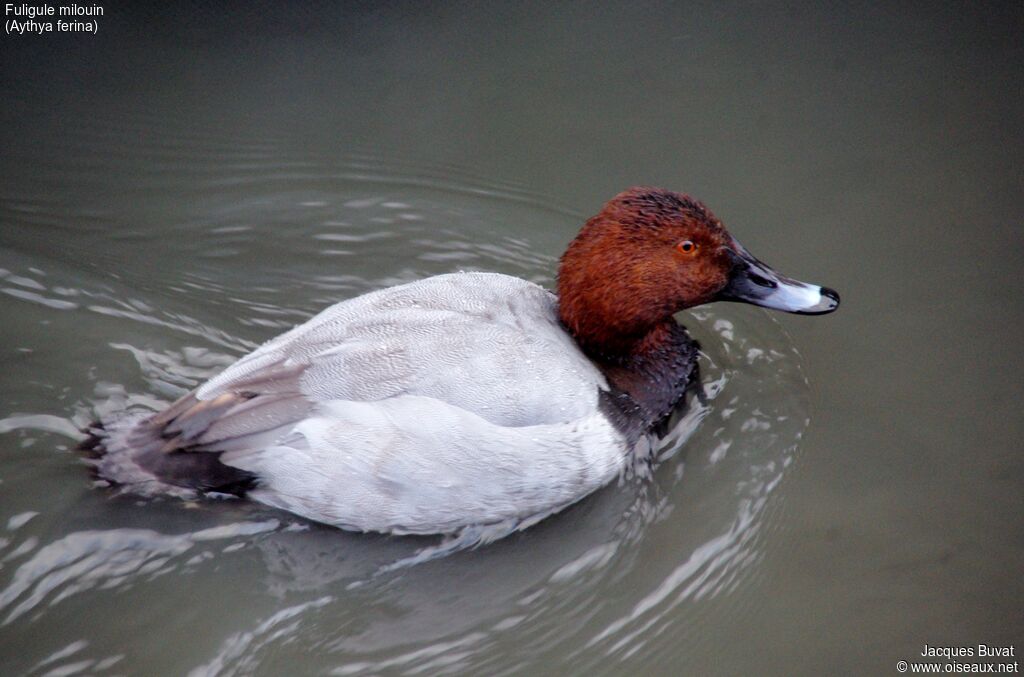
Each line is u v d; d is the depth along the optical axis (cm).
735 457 770
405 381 660
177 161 1033
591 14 1202
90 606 642
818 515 727
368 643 638
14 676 599
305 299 907
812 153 1029
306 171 1031
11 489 698
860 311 880
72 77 1105
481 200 1006
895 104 1079
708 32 1183
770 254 923
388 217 993
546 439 666
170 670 610
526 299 750
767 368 848
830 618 660
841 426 791
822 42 1166
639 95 1100
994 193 979
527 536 706
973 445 770
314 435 653
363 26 1187
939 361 838
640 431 748
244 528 684
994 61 1129
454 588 676
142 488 684
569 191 1009
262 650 628
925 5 1206
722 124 1063
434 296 719
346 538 685
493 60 1143
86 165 1020
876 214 963
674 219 729
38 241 930
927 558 693
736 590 680
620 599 673
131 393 785
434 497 659
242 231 972
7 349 813
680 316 909
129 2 1196
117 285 890
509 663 630
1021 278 900
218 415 669
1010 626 649
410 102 1095
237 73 1121
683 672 630
